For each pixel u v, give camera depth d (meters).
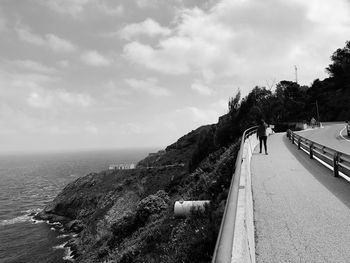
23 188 132.25
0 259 45.53
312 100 99.12
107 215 48.94
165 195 25.08
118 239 23.69
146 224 22.20
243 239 4.46
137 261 13.93
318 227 7.41
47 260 43.59
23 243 52.75
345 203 9.21
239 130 31.27
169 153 77.06
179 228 12.37
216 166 20.14
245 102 34.41
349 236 6.82
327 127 53.38
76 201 69.12
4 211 82.81
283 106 75.75
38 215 73.19
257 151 21.78
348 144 25.83
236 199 4.08
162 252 12.34
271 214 8.46
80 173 191.88
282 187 11.32
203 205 12.07
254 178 12.92
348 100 89.50
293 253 6.17
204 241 8.04
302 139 22.05
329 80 106.44
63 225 64.12
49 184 143.50
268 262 5.90
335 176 13.02
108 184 69.31
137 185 55.88
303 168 15.04
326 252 6.13
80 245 46.97
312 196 10.05
